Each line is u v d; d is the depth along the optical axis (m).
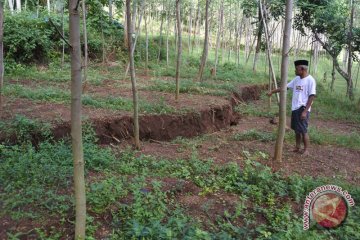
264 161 6.69
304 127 6.96
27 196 4.53
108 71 14.16
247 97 13.20
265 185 5.61
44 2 18.12
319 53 25.34
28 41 13.48
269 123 10.00
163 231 4.07
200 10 22.61
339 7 14.23
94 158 5.82
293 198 5.46
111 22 17.50
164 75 14.42
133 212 4.47
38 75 12.05
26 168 5.16
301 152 7.22
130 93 10.12
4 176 4.97
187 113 8.73
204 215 4.86
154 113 8.30
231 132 8.98
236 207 5.05
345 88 18.97
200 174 6.00
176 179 5.75
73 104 3.35
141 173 5.81
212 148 7.36
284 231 4.54
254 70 17.59
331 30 14.16
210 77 14.52
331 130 9.44
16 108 7.70
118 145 7.27
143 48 17.98
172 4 17.94
